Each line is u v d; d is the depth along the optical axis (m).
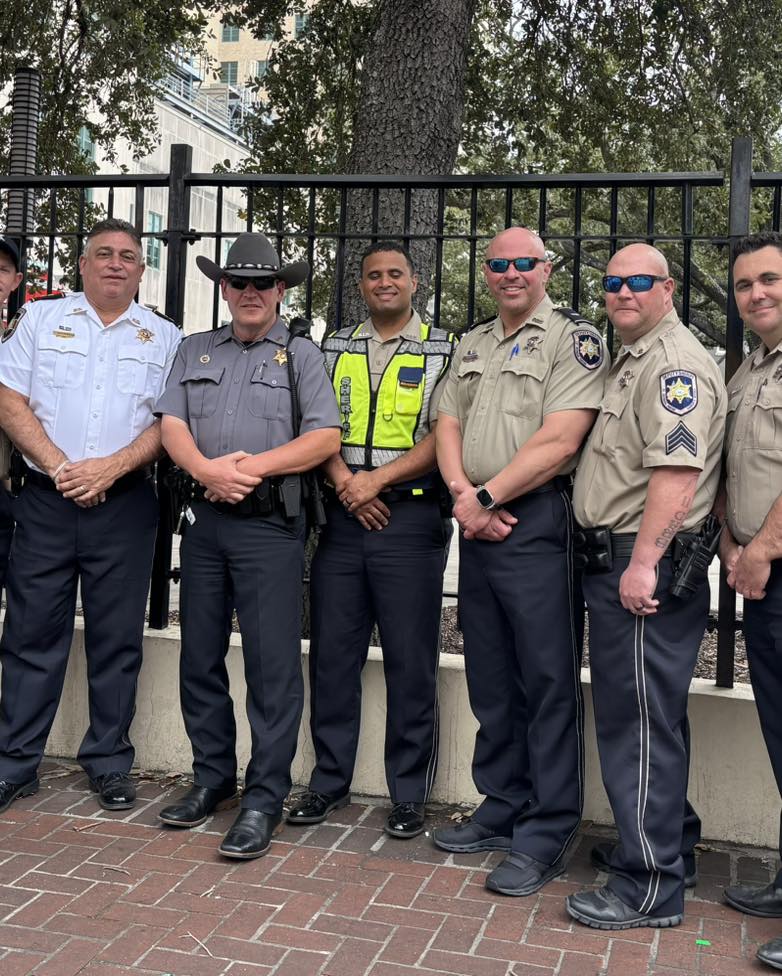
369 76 5.49
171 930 2.58
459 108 5.55
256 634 3.18
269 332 3.32
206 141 23.30
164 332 3.56
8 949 2.46
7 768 3.45
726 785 3.26
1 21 8.42
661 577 2.66
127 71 8.95
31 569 3.44
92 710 3.54
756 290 2.61
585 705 3.36
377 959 2.47
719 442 2.72
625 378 2.76
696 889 2.92
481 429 3.00
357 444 3.29
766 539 2.54
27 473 3.45
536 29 7.92
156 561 3.87
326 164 8.34
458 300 13.77
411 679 3.28
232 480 3.08
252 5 8.23
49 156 8.85
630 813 2.69
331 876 2.94
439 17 5.39
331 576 3.33
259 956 2.47
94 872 2.91
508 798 3.16
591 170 9.11
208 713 3.35
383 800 3.58
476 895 2.84
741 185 3.30
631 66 7.98
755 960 2.51
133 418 3.43
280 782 3.20
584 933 2.63
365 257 3.31
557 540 2.95
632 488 2.70
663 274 2.73
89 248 3.46
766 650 2.68
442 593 3.37
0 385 3.40
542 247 3.01
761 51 7.75
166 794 3.56
